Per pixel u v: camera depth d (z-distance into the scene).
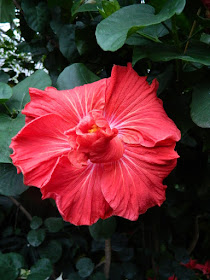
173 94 0.24
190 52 0.21
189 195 0.34
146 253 0.36
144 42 0.21
